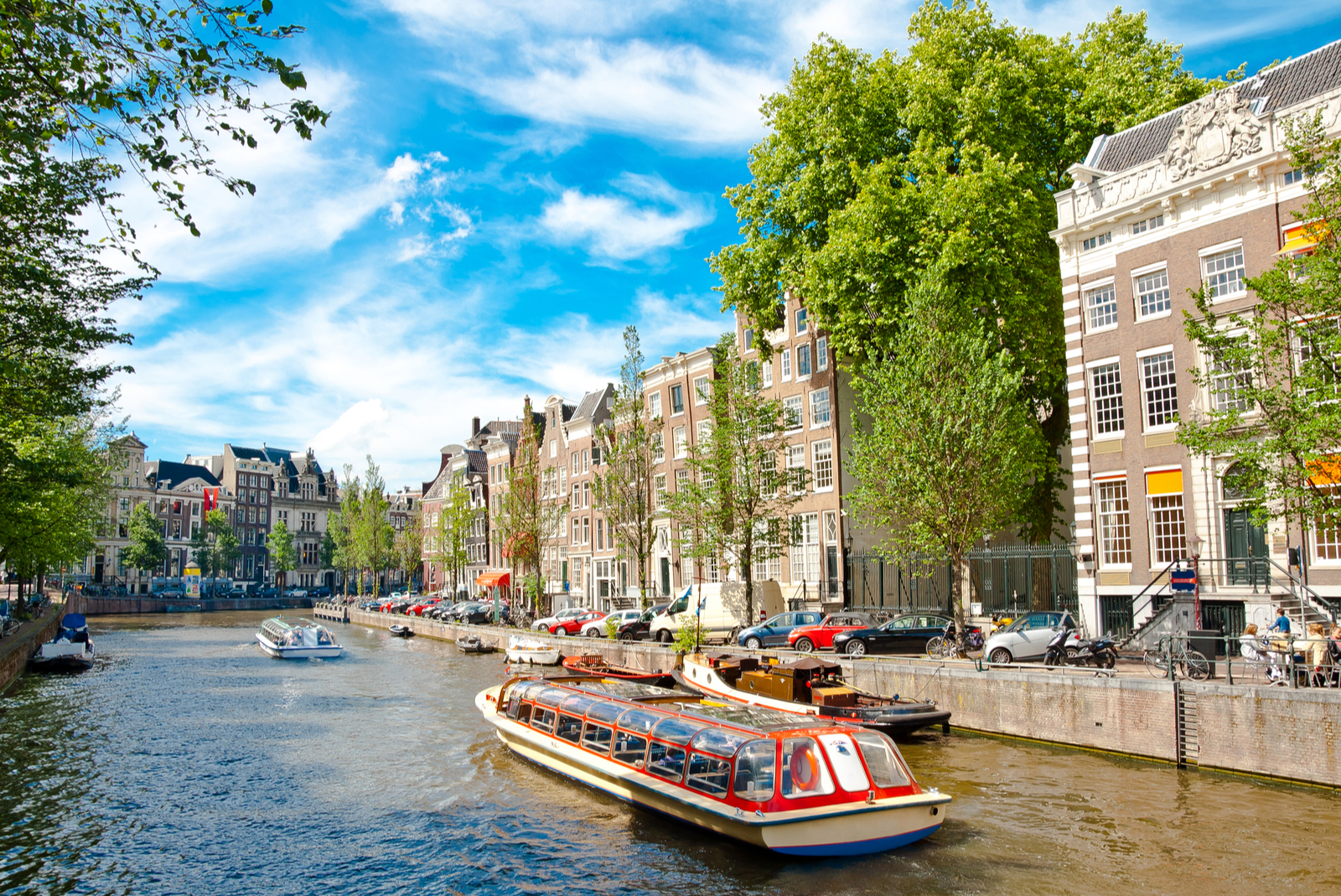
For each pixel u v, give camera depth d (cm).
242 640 5616
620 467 4197
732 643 3262
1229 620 2288
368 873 1283
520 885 1226
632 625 3788
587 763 1692
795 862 1261
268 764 1942
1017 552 2934
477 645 4519
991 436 2417
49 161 1307
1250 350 1664
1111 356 2619
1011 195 2772
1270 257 2239
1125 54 3253
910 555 2734
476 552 7900
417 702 2848
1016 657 2197
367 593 10894
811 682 2162
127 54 817
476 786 1747
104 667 3938
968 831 1359
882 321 2844
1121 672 1908
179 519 11175
